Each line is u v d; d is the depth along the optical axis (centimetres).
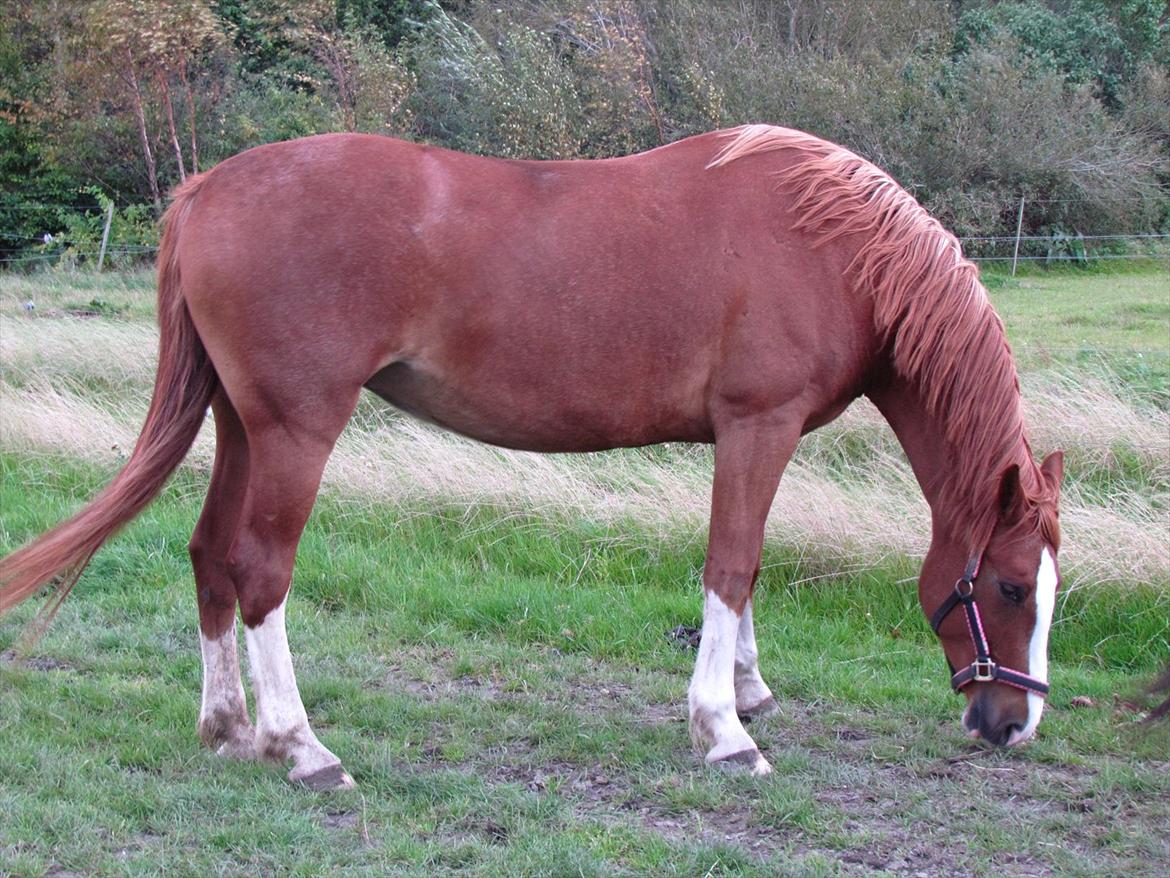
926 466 362
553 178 340
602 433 347
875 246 341
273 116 2084
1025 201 2000
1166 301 1373
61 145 2009
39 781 325
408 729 382
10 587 312
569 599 514
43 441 716
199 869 278
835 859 298
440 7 2547
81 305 1189
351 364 318
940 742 381
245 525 324
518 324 327
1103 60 2583
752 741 354
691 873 283
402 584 530
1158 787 344
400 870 280
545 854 288
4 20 2036
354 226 316
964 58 2369
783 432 343
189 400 337
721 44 2217
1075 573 495
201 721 354
